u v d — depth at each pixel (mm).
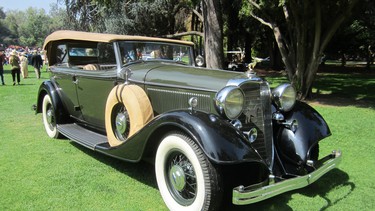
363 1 11609
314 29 11133
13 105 9531
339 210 3535
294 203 3691
